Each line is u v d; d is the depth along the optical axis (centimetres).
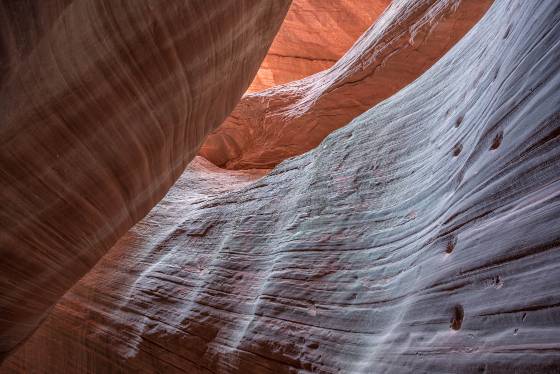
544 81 206
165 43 296
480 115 277
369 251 349
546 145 191
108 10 226
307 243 409
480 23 423
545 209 179
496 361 175
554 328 155
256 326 384
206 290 469
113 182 348
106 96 271
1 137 212
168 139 403
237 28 401
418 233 302
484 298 198
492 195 220
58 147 259
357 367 283
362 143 470
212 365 405
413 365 229
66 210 309
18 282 321
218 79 431
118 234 443
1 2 156
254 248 473
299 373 328
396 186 378
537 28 231
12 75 182
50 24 182
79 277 427
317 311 349
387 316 286
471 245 222
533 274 174
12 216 262
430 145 364
